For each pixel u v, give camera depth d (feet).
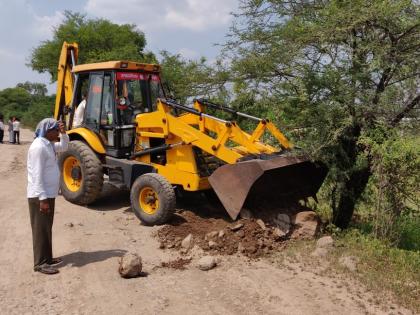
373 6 20.45
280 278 17.75
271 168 20.61
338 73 21.79
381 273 18.17
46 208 17.66
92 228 23.62
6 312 15.31
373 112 21.90
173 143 24.64
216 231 21.53
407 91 21.91
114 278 17.83
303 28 22.74
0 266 18.92
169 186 23.27
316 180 24.31
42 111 132.87
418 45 21.80
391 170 21.03
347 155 24.03
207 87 28.96
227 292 16.67
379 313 15.34
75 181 27.73
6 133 106.52
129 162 25.54
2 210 26.96
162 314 15.19
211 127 23.06
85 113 27.99
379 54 20.97
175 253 20.43
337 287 17.03
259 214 22.29
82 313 15.29
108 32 113.29
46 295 16.48
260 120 22.22
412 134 21.76
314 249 20.42
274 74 25.57
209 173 24.40
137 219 25.17
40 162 17.53
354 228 24.66
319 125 22.12
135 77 27.35
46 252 18.48
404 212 22.35
